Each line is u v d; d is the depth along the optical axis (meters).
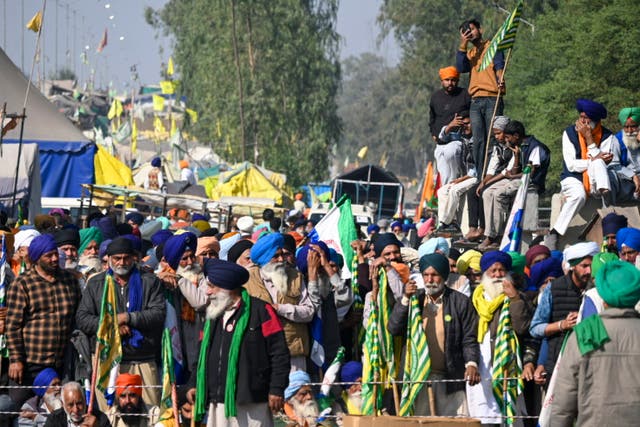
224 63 166.25
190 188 79.00
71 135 70.25
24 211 55.69
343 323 28.34
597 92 94.06
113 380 25.44
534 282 27.72
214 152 169.00
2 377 27.38
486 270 24.86
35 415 26.20
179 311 26.56
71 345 27.09
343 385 26.31
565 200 35.12
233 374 22.91
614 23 93.19
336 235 31.69
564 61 107.81
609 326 18.34
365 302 26.62
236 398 22.94
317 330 26.45
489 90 38.31
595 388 18.22
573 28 97.75
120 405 25.25
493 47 36.72
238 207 78.88
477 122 38.44
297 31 167.12
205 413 23.64
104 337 25.42
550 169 95.94
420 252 29.19
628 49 90.94
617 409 18.09
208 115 170.50
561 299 24.03
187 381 26.38
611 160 33.28
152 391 25.94
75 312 27.22
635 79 93.19
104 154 81.31
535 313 24.30
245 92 164.12
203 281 26.89
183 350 26.39
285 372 23.14
